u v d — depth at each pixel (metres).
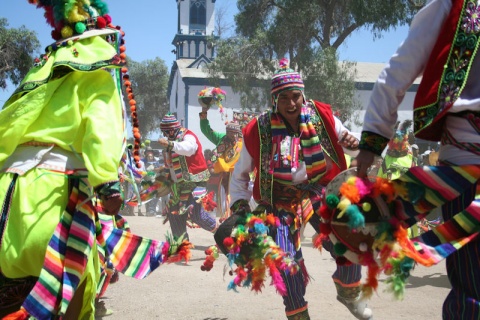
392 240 2.54
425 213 2.64
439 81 2.58
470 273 2.47
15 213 3.21
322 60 29.66
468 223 2.46
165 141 8.57
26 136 3.30
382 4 28.66
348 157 5.23
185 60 50.66
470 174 2.47
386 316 5.25
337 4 30.33
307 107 4.56
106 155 3.17
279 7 30.78
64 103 3.31
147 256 3.67
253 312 5.39
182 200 8.84
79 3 3.52
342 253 2.72
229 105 41.78
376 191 2.60
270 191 4.59
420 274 7.61
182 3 60.22
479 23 2.52
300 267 4.57
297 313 4.38
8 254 3.17
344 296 4.68
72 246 3.19
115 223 4.93
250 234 4.41
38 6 3.61
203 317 5.22
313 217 4.72
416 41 2.65
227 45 32.34
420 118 2.64
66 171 3.28
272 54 31.59
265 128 4.59
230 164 12.84
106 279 5.00
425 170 2.55
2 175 3.30
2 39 27.00
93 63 3.34
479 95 2.52
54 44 3.48
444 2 2.62
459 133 2.54
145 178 9.10
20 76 28.00
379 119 2.72
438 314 5.36
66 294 3.10
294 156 4.52
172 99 54.78
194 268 7.83
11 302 3.35
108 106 3.31
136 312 5.42
